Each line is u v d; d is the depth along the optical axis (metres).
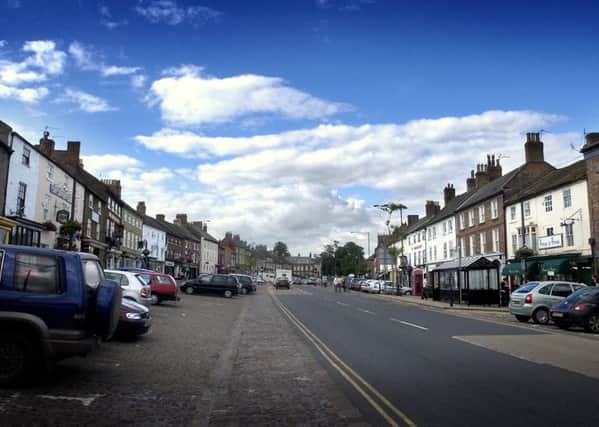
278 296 43.56
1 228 23.25
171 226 81.00
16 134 26.73
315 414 6.66
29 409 6.32
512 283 38.19
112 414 6.36
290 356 11.48
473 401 7.31
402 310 27.78
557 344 13.58
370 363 10.53
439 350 12.37
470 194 52.88
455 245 51.88
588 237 29.67
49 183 31.83
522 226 37.00
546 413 6.68
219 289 37.72
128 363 9.80
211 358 10.97
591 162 29.34
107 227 46.66
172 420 6.25
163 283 25.03
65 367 9.01
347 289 77.12
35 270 7.49
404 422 6.27
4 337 7.24
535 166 40.97
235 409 6.92
